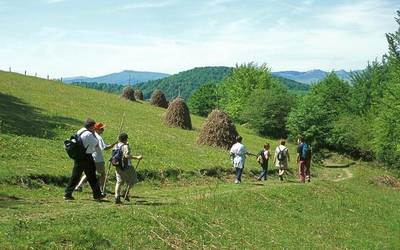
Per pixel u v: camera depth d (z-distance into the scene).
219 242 16.30
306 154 30.41
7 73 59.78
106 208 15.71
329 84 73.25
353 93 71.69
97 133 18.41
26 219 13.30
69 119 36.41
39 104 40.97
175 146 34.59
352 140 58.62
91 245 12.72
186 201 19.72
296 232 20.06
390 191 41.75
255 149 45.38
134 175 17.64
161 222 15.84
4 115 31.06
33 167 20.56
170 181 25.44
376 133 51.78
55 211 14.82
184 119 48.31
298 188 27.06
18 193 17.28
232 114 85.81
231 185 26.08
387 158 55.25
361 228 23.50
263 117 68.06
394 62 48.69
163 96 69.94
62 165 22.27
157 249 14.16
